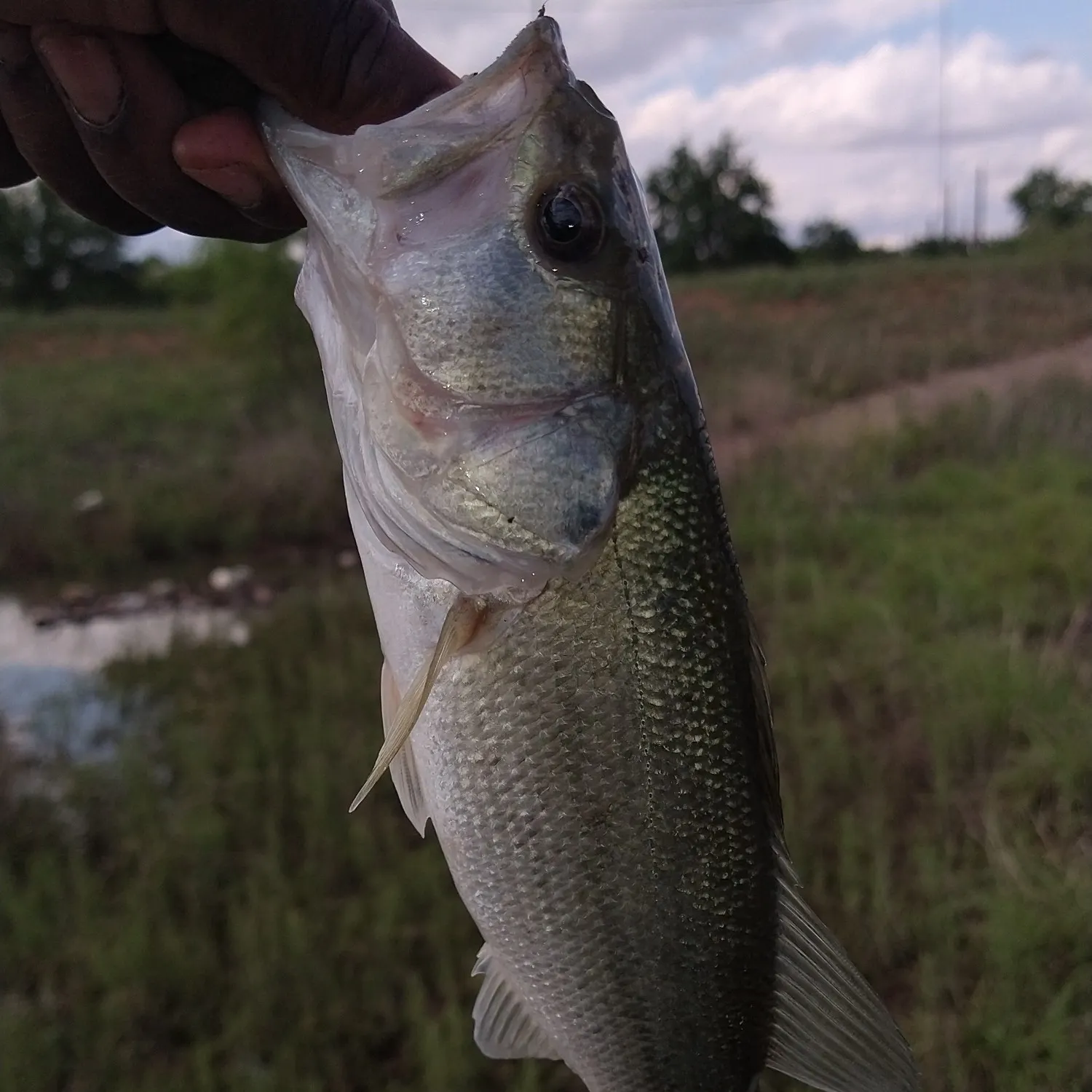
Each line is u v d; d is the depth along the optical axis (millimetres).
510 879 223
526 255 210
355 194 207
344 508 1256
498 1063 417
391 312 210
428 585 224
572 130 210
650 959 227
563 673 217
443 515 213
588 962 225
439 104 206
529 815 220
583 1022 228
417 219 208
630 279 216
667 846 224
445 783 225
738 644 229
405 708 208
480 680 220
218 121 204
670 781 222
